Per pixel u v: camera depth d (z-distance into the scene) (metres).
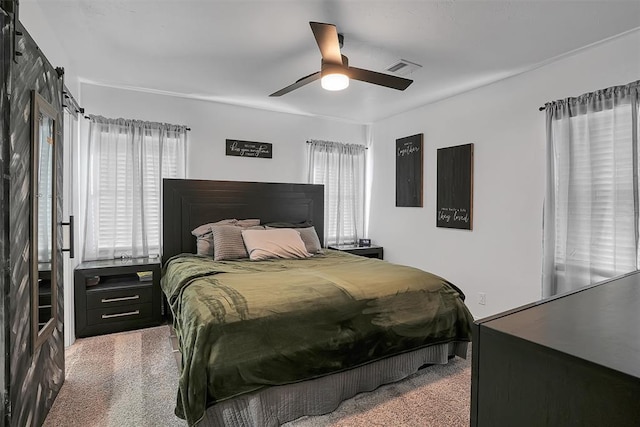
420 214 4.32
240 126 4.38
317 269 2.88
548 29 2.40
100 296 3.27
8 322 1.45
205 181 3.97
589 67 2.71
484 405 0.74
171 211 3.81
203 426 1.72
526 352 0.66
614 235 2.50
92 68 3.17
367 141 5.29
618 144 2.49
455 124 3.87
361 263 3.21
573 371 0.59
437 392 2.32
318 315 2.08
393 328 2.31
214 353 1.78
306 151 4.84
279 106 4.38
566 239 2.77
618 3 2.08
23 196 1.64
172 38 2.59
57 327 2.19
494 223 3.44
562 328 0.73
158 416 2.02
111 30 2.47
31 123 1.71
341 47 2.65
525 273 3.17
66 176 3.00
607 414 0.55
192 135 4.11
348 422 2.00
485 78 3.33
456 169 3.82
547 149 2.90
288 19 2.30
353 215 5.12
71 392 2.26
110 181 3.66
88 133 3.56
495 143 3.43
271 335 1.93
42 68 1.90
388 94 3.85
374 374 2.28
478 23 2.33
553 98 2.96
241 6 2.16
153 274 3.50
